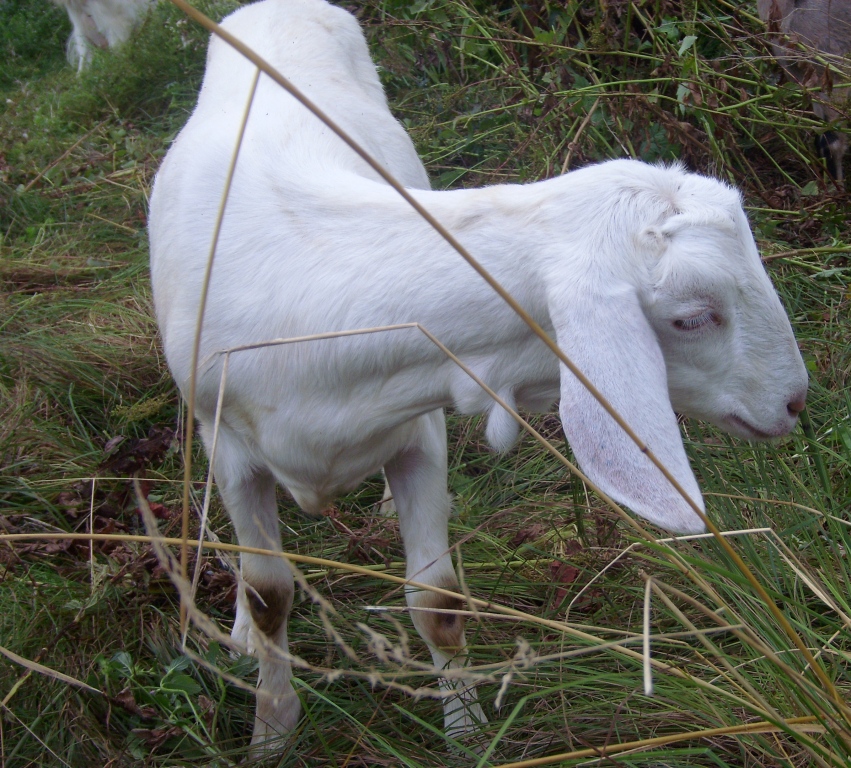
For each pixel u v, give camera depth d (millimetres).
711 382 1027
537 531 1381
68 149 2412
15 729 1146
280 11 1479
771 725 953
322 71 1389
